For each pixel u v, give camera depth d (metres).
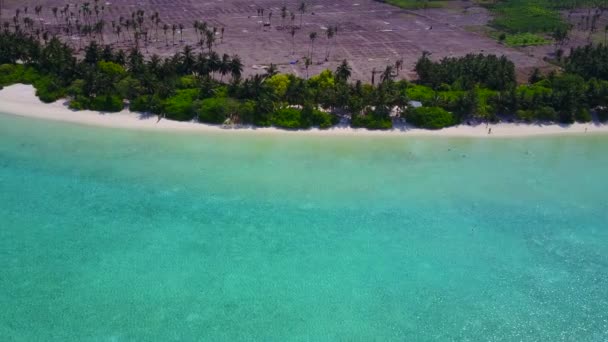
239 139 111.19
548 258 81.31
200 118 117.12
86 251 78.88
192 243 81.19
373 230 85.56
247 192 93.44
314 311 70.38
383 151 109.44
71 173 97.31
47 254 78.00
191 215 87.19
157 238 82.00
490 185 99.00
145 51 160.38
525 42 187.00
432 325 69.06
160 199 90.81
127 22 174.38
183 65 132.25
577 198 96.12
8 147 104.94
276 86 123.44
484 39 190.88
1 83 130.12
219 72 135.75
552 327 69.50
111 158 102.44
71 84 126.69
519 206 93.19
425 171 102.75
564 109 124.50
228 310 69.88
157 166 100.25
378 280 75.81
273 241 82.31
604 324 70.19
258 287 73.69
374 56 165.88
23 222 84.44
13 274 74.00
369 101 119.12
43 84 128.75
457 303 72.56
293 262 78.38
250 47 169.00
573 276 78.00
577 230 87.62
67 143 107.25
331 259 79.25
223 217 87.00
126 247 79.94
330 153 107.62
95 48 134.75
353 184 97.19
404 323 69.19
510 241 84.62
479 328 68.88
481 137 117.19
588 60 148.62
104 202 89.69
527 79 151.00
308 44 175.38
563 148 114.19
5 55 137.62
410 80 145.50
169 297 71.44
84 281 73.38
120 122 115.94
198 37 177.00
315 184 96.56
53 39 142.38
